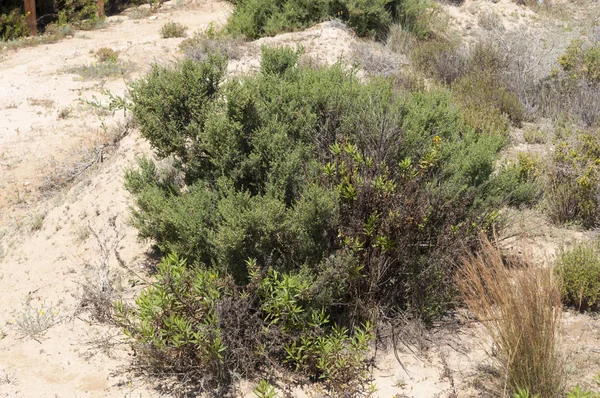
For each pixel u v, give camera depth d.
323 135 5.09
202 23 15.00
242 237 4.03
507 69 9.77
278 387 3.84
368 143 4.79
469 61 10.08
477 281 3.79
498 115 8.13
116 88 10.34
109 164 7.40
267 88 5.55
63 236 5.99
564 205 5.89
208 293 3.94
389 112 5.24
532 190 5.89
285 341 3.99
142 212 5.23
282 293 3.81
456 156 5.25
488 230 4.77
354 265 4.14
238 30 11.97
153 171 5.33
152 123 4.94
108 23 15.69
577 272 4.52
